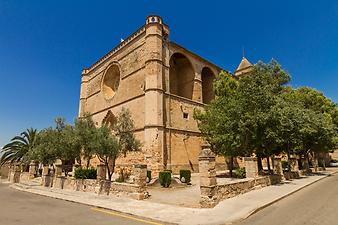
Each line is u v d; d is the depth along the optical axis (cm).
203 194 1087
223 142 2023
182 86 3341
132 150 1930
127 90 2973
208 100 3606
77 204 1303
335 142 3341
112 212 1058
